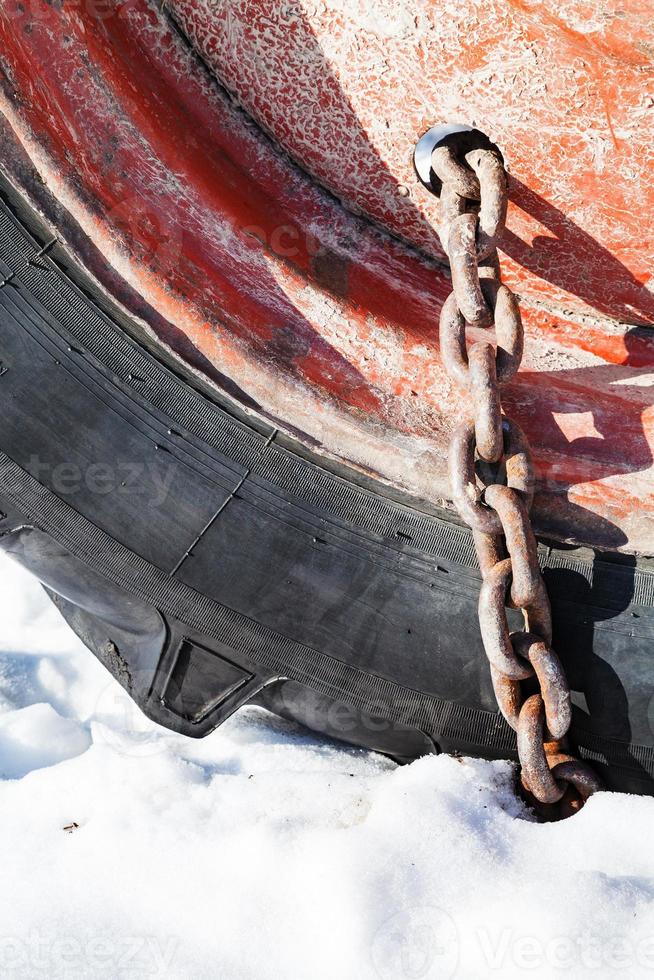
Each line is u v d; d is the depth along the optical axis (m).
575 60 1.38
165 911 1.58
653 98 1.39
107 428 1.88
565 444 1.86
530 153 1.54
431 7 1.41
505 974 1.43
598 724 1.76
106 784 1.86
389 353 1.88
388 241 1.89
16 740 2.07
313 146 1.75
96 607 1.96
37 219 1.93
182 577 1.85
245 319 1.89
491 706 1.79
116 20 1.74
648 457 1.85
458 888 1.55
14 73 1.82
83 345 1.90
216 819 1.74
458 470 1.57
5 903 1.63
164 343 1.90
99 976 1.50
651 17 1.28
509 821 1.67
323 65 1.59
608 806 1.65
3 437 1.90
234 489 1.85
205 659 1.88
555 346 1.92
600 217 1.61
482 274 1.59
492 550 1.61
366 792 1.78
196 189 1.84
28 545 1.92
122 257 1.88
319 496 1.86
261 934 1.53
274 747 1.97
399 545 1.83
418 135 1.62
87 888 1.63
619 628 1.77
